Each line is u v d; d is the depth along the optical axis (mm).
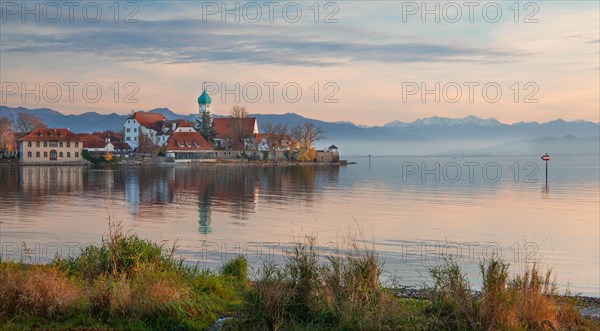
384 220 50781
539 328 13617
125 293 14688
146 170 143125
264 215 53656
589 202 70438
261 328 13578
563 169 184125
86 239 37406
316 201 68938
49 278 15102
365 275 14383
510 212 58844
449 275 14836
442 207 63094
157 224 46375
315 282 14312
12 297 14281
